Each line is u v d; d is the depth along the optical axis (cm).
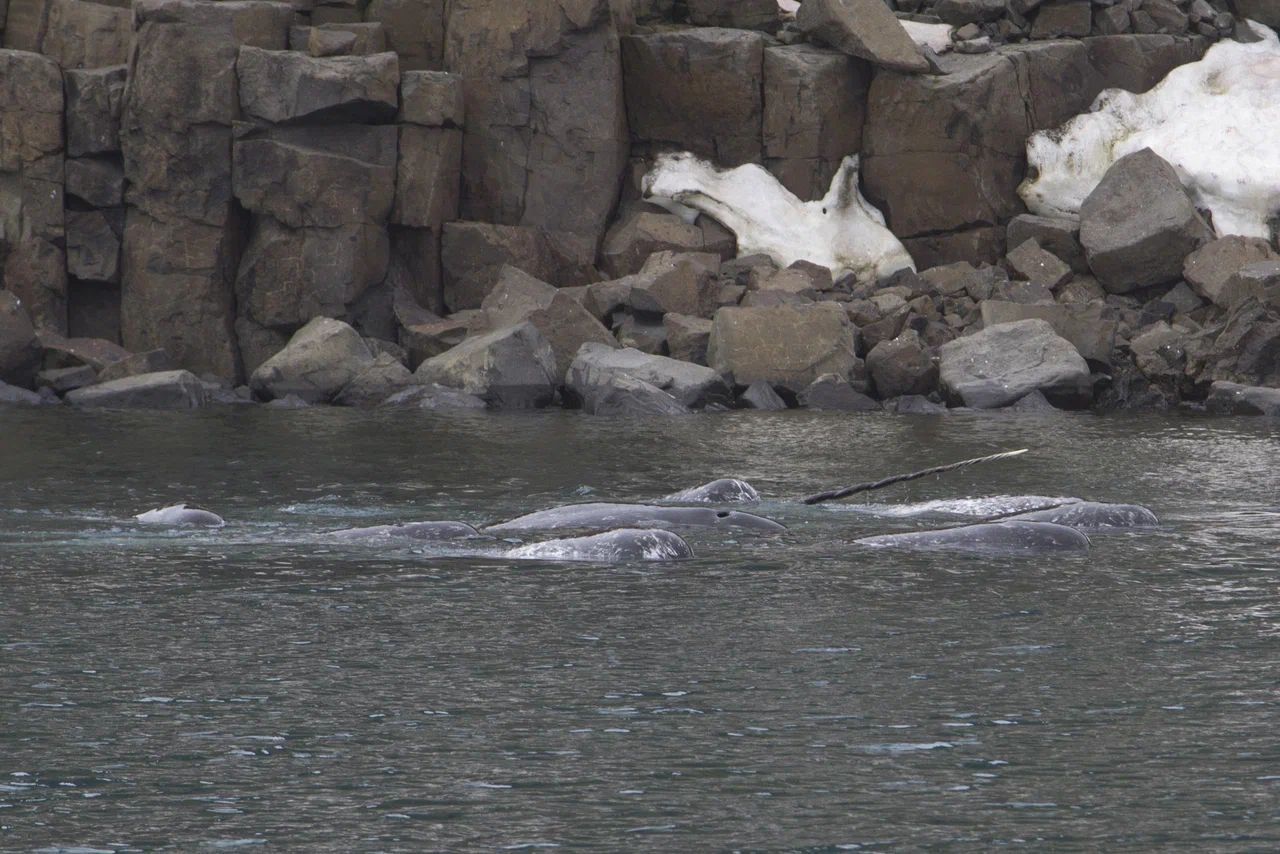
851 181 10300
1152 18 10719
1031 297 9669
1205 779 2495
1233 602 3750
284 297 9538
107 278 9525
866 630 3469
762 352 8994
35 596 3797
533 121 10025
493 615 3616
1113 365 9162
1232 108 10325
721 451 6800
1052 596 3819
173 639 3384
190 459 6462
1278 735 2711
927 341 9344
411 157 9662
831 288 9881
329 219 9481
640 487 5722
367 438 7238
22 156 9400
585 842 2253
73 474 5991
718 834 2281
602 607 3700
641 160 10400
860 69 10294
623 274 10012
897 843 2248
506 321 9350
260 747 2662
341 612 3644
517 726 2773
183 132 9406
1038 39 10681
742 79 10206
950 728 2753
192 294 9481
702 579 4025
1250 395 8488
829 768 2553
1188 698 2933
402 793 2447
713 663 3189
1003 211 10262
